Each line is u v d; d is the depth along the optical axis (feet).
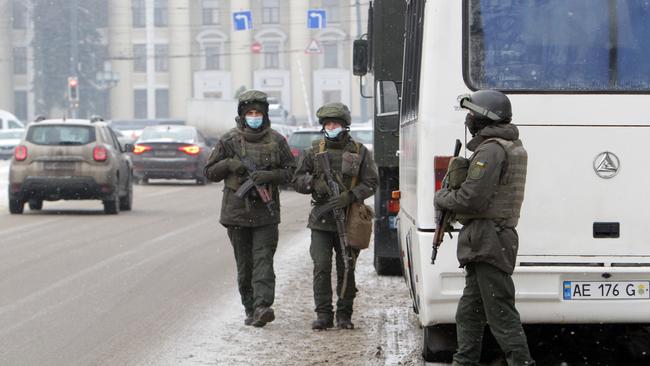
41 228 130.21
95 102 602.85
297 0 625.00
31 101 623.36
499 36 51.72
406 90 62.59
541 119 51.37
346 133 65.41
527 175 51.37
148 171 226.58
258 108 66.28
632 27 51.67
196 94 634.43
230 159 66.23
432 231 51.75
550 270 51.01
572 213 51.26
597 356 58.70
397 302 75.92
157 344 61.46
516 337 46.83
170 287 83.30
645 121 51.29
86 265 95.96
